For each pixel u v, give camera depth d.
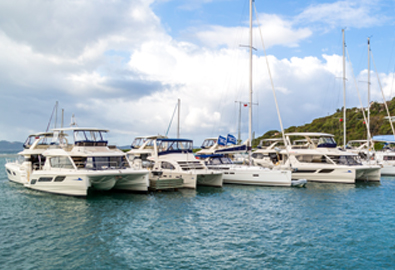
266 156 31.73
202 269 8.69
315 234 11.89
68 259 9.25
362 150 34.84
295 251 10.13
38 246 10.27
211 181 23.45
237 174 24.48
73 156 19.16
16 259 9.20
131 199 18.06
